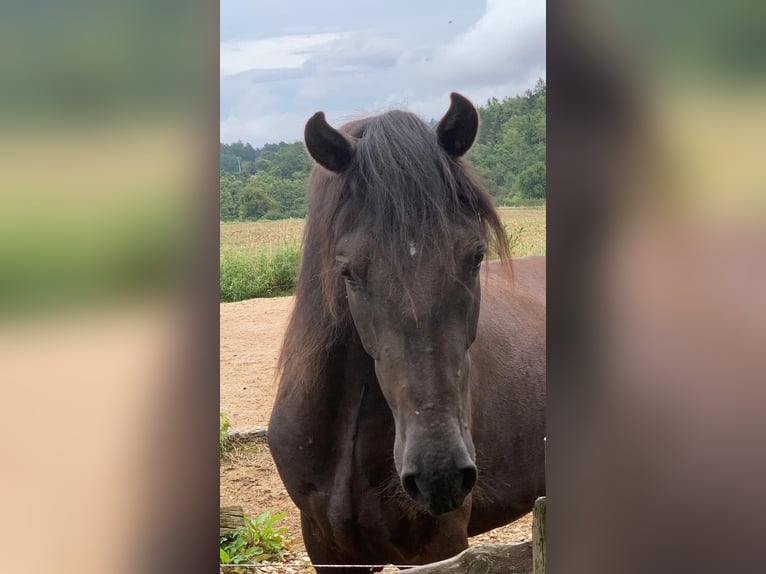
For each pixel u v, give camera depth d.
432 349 1.75
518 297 3.09
